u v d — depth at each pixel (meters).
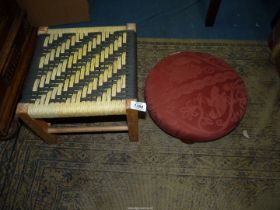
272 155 1.32
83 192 1.24
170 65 1.17
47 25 1.79
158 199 1.22
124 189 1.25
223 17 1.83
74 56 1.11
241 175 1.28
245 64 1.60
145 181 1.26
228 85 1.11
